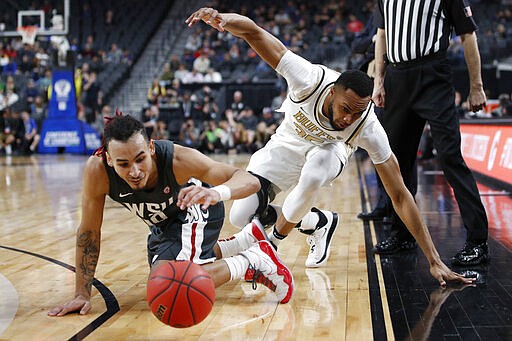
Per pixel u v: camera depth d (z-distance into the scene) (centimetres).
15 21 1620
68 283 294
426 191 619
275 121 1254
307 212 278
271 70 1386
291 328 224
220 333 221
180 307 205
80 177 855
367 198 591
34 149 1371
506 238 378
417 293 265
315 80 250
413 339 210
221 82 1362
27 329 226
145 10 1722
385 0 327
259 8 1633
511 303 247
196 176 230
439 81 317
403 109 329
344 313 241
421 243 275
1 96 1423
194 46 1545
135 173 207
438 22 315
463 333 214
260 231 271
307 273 306
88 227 246
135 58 1620
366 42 453
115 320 237
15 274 312
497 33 1357
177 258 239
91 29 1681
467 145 784
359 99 230
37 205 581
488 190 609
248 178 220
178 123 1302
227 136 1269
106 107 1371
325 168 274
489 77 1169
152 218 247
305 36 1524
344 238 392
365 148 262
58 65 1345
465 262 310
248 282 293
